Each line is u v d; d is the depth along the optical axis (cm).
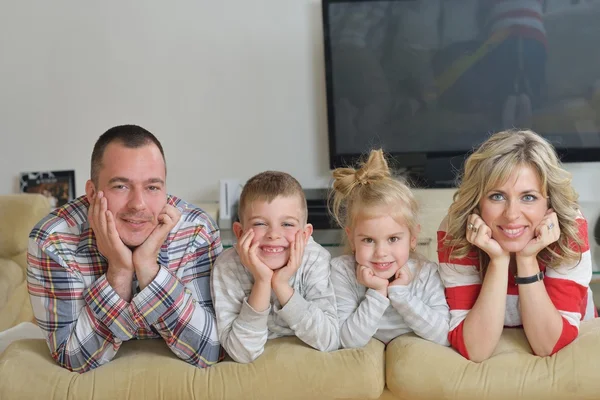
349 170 156
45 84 365
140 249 136
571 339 134
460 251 143
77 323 138
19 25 362
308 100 357
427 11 334
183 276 150
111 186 134
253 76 358
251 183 142
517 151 136
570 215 140
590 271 144
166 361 138
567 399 128
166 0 357
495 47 332
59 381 134
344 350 138
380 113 345
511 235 135
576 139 333
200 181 368
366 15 338
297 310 135
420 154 346
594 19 322
